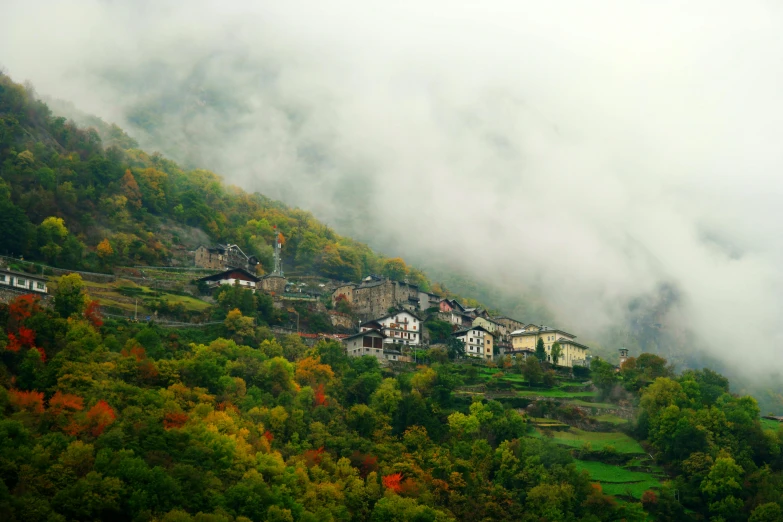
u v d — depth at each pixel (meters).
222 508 157.75
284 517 167.50
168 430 171.00
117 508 145.12
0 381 171.38
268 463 181.50
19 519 134.25
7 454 144.38
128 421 168.25
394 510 187.12
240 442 181.75
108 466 151.25
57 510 140.50
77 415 163.88
